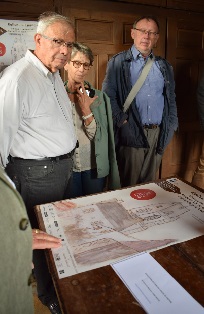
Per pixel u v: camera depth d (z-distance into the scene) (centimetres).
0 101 123
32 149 135
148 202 104
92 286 66
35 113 132
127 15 233
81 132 174
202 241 81
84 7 217
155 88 212
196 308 60
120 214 96
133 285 66
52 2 206
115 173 192
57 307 138
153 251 77
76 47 157
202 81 239
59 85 150
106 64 238
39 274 141
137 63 208
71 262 74
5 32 195
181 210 98
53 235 85
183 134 293
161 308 60
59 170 144
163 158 288
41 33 129
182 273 70
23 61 135
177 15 253
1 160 129
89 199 108
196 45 270
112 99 209
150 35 198
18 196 54
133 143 216
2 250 51
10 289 53
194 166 308
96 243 81
